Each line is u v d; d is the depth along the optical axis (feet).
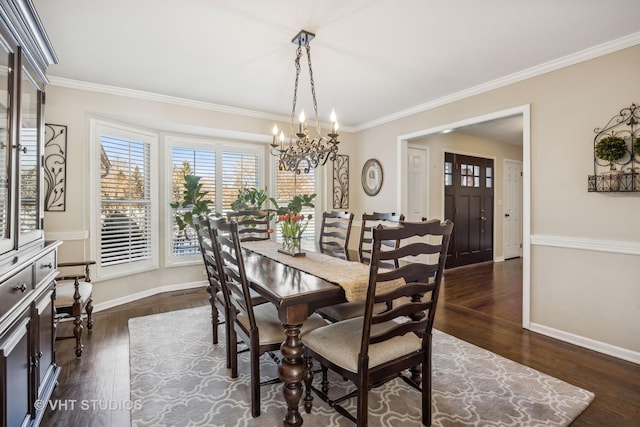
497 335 9.21
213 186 14.69
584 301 8.50
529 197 9.57
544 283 9.29
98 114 11.03
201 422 5.53
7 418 4.09
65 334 9.14
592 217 8.34
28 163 5.48
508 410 5.82
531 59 8.91
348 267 6.81
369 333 4.72
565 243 8.80
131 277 12.51
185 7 6.50
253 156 15.70
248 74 9.91
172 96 11.90
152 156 13.20
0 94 4.54
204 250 8.10
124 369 7.27
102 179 11.47
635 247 7.61
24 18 4.82
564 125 8.82
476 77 10.18
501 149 20.80
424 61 9.03
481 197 19.70
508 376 6.98
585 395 6.27
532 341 8.80
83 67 9.34
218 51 8.40
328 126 15.96
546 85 9.20
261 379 6.88
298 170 8.73
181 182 13.96
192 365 7.47
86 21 6.98
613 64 7.93
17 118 4.83
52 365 6.25
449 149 17.90
